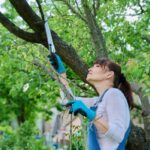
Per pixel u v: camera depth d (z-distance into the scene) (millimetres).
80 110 4652
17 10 7051
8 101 18906
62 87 5402
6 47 8094
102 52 8320
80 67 7746
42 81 9188
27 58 7477
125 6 9469
